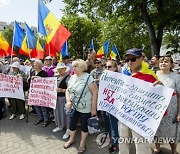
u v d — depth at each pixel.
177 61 10.90
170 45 21.75
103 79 3.74
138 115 3.16
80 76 4.03
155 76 3.14
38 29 6.21
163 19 15.96
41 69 5.53
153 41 16.89
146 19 16.69
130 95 3.29
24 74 6.19
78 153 4.18
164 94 2.93
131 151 4.16
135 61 3.10
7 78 5.88
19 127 5.60
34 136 5.04
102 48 11.74
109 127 4.31
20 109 6.20
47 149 4.41
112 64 4.00
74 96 4.00
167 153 4.07
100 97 3.78
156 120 2.96
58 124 5.22
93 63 5.73
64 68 4.95
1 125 5.78
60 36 5.83
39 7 6.15
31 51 8.16
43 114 5.55
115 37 20.88
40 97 5.32
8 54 8.45
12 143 4.72
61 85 4.95
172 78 3.40
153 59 5.07
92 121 3.91
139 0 15.25
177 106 3.43
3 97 6.21
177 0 15.55
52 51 7.44
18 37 7.50
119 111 3.43
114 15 18.27
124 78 3.39
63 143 4.64
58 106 5.12
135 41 20.78
